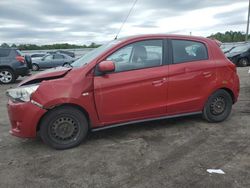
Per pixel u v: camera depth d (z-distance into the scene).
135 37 5.34
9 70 13.99
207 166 4.15
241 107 7.28
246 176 3.85
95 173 4.08
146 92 5.26
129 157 4.54
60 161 4.50
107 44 5.53
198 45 5.82
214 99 5.93
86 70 4.94
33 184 3.86
